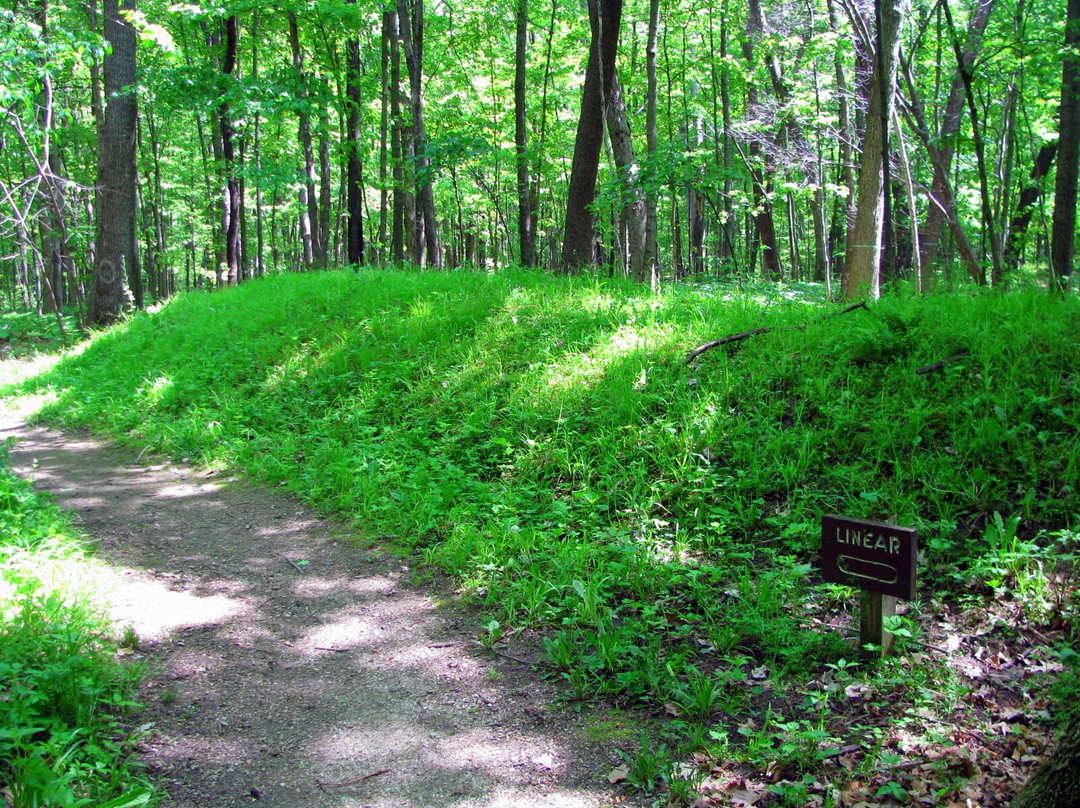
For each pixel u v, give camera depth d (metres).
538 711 3.66
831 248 23.50
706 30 21.22
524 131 16.55
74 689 3.31
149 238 27.91
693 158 11.12
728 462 5.75
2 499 5.74
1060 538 4.39
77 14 19.19
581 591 4.43
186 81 15.26
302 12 15.55
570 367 7.37
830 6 15.02
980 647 3.89
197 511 6.46
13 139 19.97
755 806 2.94
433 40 20.80
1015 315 6.43
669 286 9.75
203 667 3.99
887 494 5.04
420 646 4.28
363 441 7.37
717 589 4.57
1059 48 11.33
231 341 11.10
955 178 15.97
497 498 5.86
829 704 3.58
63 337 16.22
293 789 3.09
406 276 12.02
